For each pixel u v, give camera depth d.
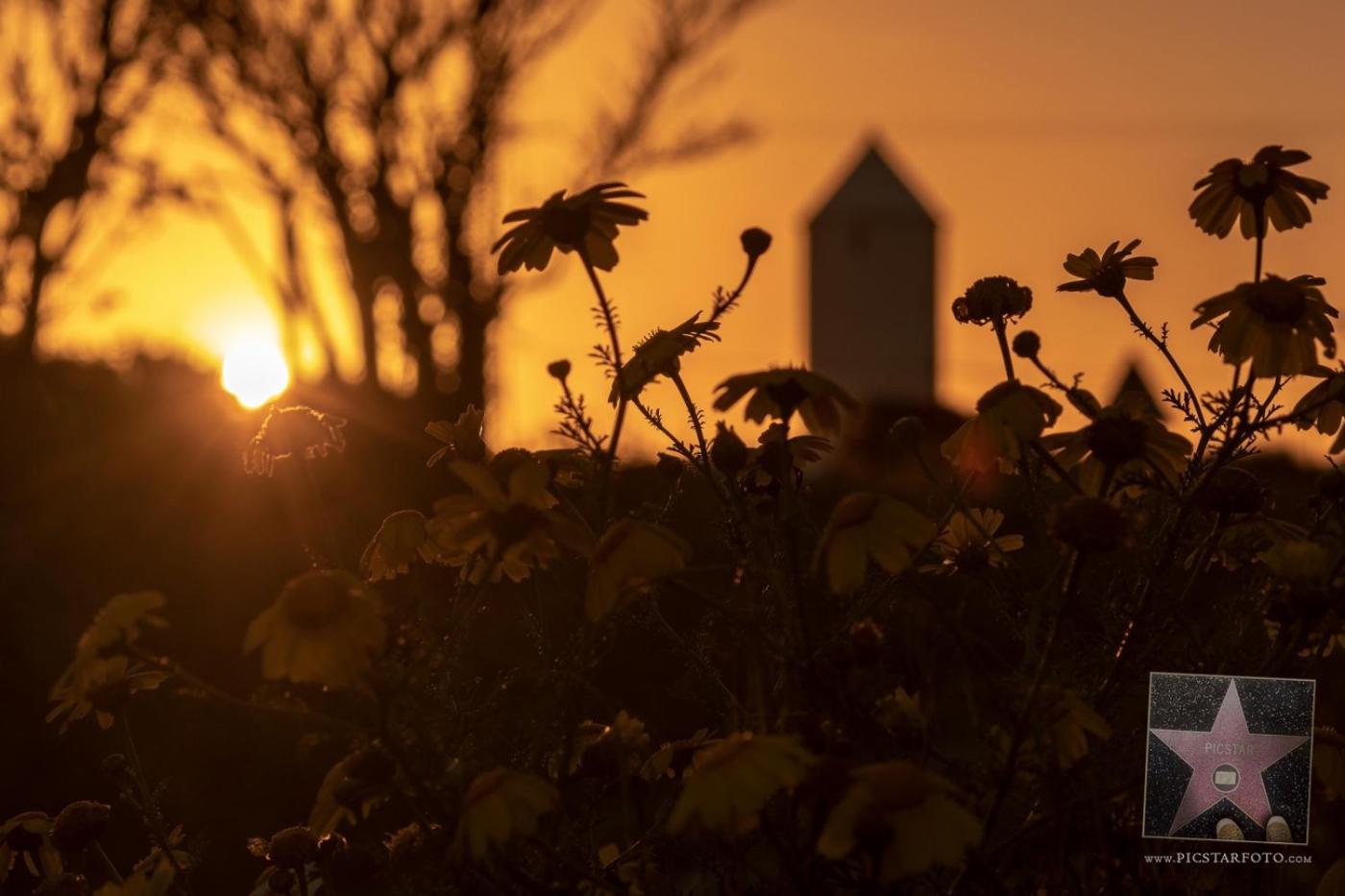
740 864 1.57
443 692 1.66
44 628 6.62
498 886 1.58
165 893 1.74
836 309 48.91
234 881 3.83
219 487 7.85
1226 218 2.00
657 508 2.02
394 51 14.00
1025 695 1.53
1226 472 1.74
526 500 1.62
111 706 1.82
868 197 49.16
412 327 14.07
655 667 2.16
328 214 14.49
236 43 13.43
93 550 7.57
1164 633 1.77
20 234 11.23
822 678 1.65
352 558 2.40
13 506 7.90
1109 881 1.57
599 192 1.87
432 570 2.04
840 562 1.54
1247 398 1.75
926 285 48.84
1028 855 1.68
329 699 1.68
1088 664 1.74
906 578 1.77
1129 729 1.81
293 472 2.03
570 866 1.54
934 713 1.67
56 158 11.45
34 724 5.70
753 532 1.77
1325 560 1.64
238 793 4.12
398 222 14.20
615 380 1.87
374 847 1.95
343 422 2.02
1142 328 1.91
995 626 1.96
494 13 14.03
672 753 1.86
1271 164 1.94
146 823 1.98
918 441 1.88
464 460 2.19
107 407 9.06
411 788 1.55
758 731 1.61
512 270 1.90
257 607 6.97
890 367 48.66
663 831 1.78
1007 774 1.49
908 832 1.31
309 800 4.06
